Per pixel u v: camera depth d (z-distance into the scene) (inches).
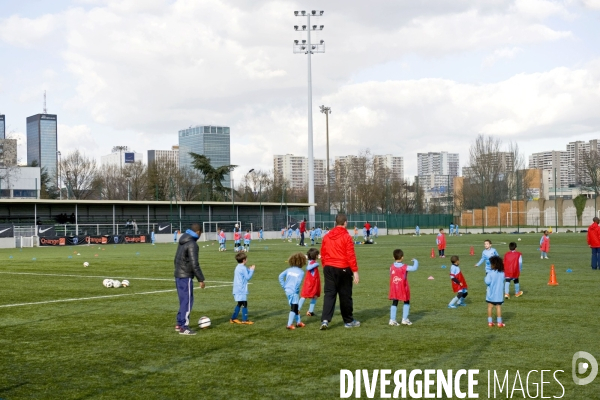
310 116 3154.5
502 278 479.5
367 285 788.6
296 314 489.4
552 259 1258.6
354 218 3255.4
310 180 3127.5
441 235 1363.2
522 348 402.6
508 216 3855.8
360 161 4877.0
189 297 468.8
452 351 395.9
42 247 2263.8
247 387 318.7
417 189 3993.6
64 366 367.9
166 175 4284.0
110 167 4972.9
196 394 307.4
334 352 396.5
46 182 4480.8
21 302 649.6
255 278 893.8
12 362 379.2
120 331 478.0
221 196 3799.2
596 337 437.4
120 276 957.8
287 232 2810.0
